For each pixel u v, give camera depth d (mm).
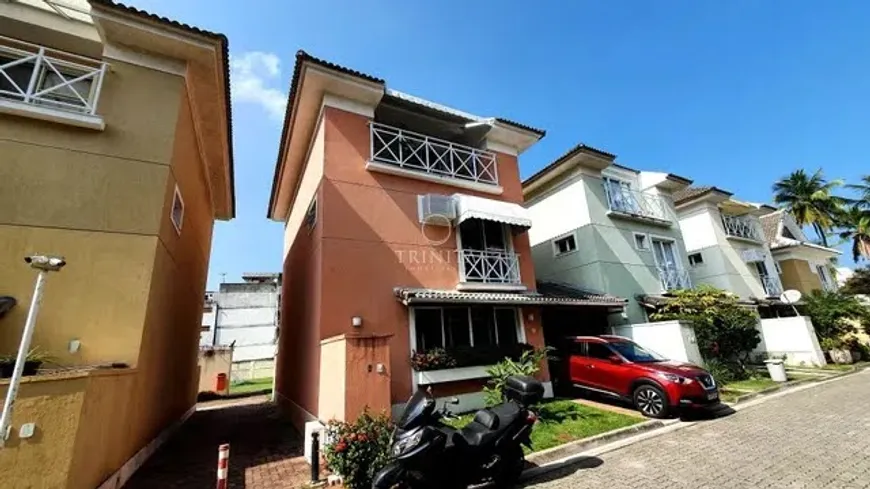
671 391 8008
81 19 7664
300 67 9633
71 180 6434
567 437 7066
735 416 8266
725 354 13531
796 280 22953
